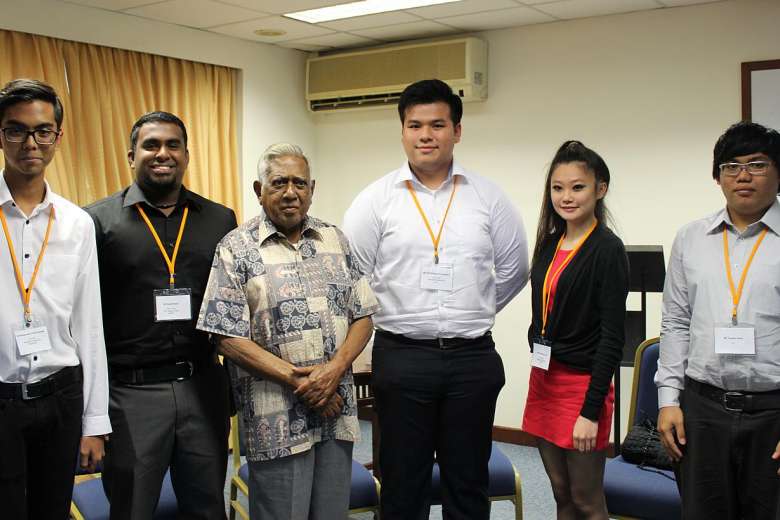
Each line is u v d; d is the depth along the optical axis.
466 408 2.59
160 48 4.95
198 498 2.58
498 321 5.48
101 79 4.68
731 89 4.57
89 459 2.31
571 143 2.60
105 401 2.33
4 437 2.13
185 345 2.54
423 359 2.56
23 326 2.16
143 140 2.55
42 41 4.36
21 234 2.20
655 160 4.84
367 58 5.63
